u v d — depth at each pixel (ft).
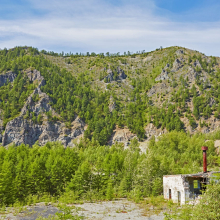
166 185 186.80
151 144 563.89
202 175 165.37
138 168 271.90
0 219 138.41
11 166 277.85
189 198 162.71
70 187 246.88
